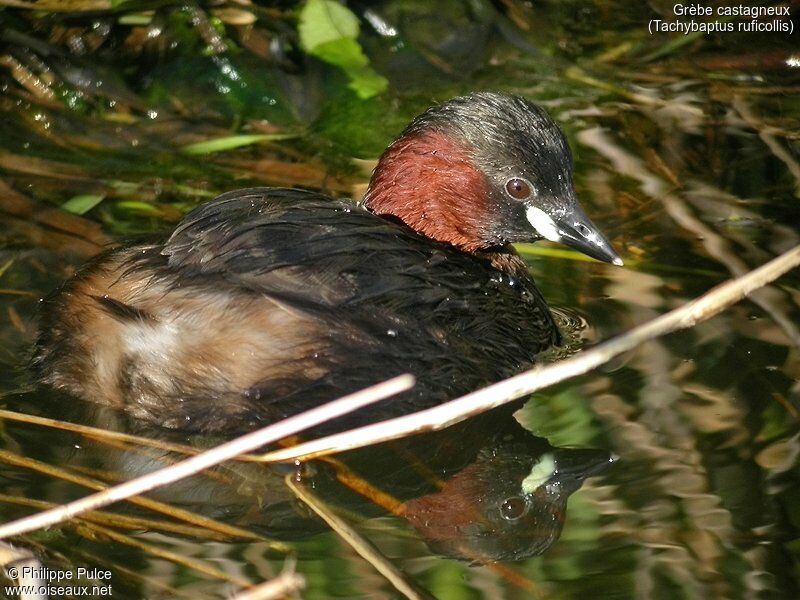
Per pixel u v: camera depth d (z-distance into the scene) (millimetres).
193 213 11219
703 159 15414
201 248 10766
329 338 10648
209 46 16375
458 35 17312
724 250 13664
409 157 12594
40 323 11453
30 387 11000
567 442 10984
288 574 8367
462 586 9164
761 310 12680
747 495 10195
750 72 17188
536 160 12266
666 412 11281
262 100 16062
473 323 11719
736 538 9727
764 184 14930
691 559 9508
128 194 14180
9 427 10617
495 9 17688
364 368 10812
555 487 10430
